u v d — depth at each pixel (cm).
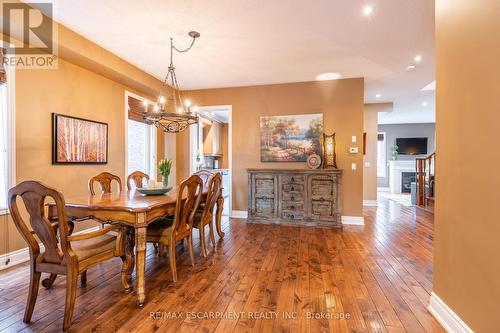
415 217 521
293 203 449
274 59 379
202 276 247
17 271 255
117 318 179
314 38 314
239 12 261
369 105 682
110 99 404
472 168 143
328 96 474
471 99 144
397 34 305
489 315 130
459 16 155
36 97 294
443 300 173
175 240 241
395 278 242
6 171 268
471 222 144
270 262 282
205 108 530
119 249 205
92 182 293
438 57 180
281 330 167
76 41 303
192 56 369
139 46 338
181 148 548
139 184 367
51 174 312
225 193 788
